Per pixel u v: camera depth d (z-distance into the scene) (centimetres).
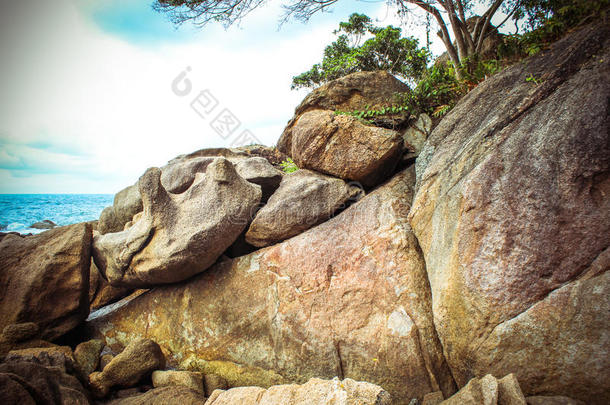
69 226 670
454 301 404
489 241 379
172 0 802
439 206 464
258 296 580
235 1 810
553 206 352
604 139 338
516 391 314
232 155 952
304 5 859
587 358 316
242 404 385
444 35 843
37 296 594
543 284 346
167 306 638
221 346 572
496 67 621
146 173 611
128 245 611
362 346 486
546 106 396
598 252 328
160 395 454
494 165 397
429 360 446
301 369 512
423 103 713
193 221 585
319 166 652
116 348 643
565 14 484
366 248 541
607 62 366
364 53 998
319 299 538
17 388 343
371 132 613
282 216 614
